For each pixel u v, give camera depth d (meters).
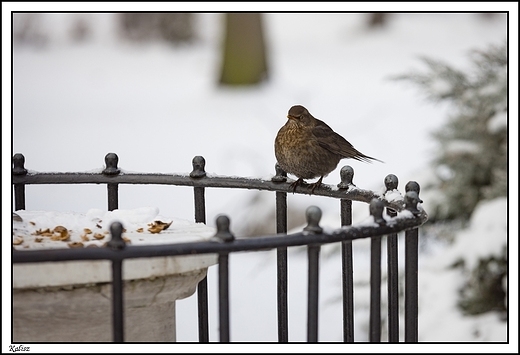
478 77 8.37
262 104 22.30
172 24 31.33
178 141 18.66
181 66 28.03
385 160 15.84
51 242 3.36
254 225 11.70
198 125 20.09
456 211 8.34
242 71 24.33
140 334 3.47
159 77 26.39
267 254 10.52
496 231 7.73
